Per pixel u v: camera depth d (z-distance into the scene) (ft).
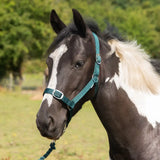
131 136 9.27
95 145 24.53
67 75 8.50
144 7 233.35
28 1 80.64
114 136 9.41
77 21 8.80
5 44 74.95
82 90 8.76
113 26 10.25
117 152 9.56
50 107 8.36
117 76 9.37
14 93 70.64
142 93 9.53
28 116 39.47
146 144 9.18
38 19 82.43
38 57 86.89
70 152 21.93
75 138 27.04
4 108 47.09
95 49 9.02
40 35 80.84
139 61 9.57
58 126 8.39
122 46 9.63
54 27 9.87
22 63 84.07
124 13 126.11
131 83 9.41
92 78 8.89
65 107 8.61
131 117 9.30
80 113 44.04
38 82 102.78
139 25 111.45
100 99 9.30
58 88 8.46
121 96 9.30
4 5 76.89
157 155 9.05
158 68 9.87
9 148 23.47
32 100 58.95
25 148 23.29
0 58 78.33
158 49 113.60
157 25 145.89
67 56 8.55
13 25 77.00
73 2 134.51
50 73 8.69
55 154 20.61
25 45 81.20
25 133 28.86
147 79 9.50
